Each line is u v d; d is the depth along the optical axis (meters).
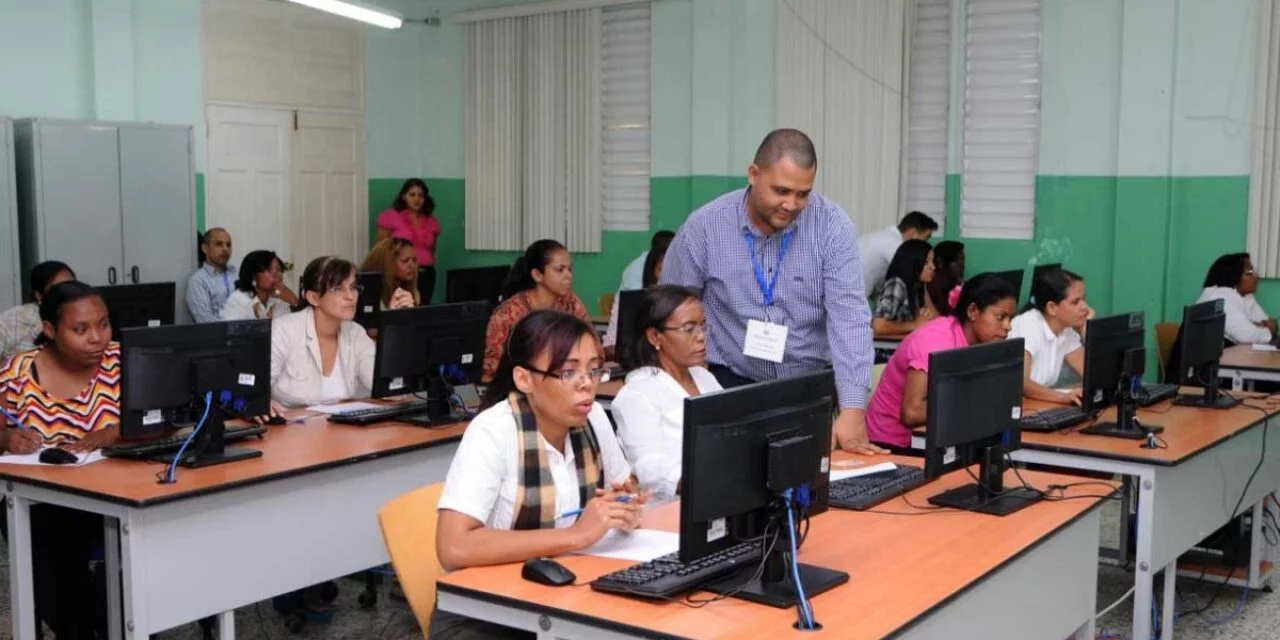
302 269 9.05
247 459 3.43
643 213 9.07
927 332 3.91
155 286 5.68
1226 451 4.04
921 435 3.87
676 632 1.99
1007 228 7.70
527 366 2.52
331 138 9.24
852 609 2.12
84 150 7.16
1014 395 3.00
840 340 3.31
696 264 3.48
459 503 2.42
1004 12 7.56
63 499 3.10
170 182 7.58
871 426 4.11
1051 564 2.80
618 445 2.85
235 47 8.42
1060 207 7.47
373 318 6.20
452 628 2.37
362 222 9.55
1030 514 2.84
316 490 3.43
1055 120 7.44
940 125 7.91
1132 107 7.12
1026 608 2.66
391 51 9.73
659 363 3.21
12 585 3.27
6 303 6.83
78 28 7.55
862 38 7.97
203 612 3.13
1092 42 7.29
